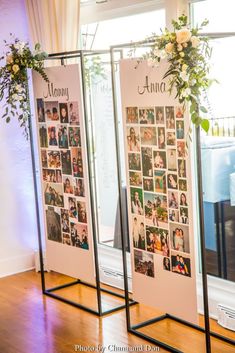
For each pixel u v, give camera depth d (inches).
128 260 205.3
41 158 190.5
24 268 230.5
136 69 151.3
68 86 172.4
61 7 196.7
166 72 138.9
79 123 171.5
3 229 224.5
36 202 197.9
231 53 166.4
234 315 164.6
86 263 182.5
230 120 169.6
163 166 149.6
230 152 171.8
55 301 195.5
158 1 181.5
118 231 213.0
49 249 197.9
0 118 219.3
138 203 159.6
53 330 172.7
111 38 202.2
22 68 181.3
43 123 185.8
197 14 173.6
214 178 177.9
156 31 186.9
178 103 141.6
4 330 174.9
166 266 155.1
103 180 215.3
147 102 150.2
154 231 156.6
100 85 208.8
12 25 218.5
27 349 161.6
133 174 159.0
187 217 145.7
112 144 210.8
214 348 154.2
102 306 188.1
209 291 174.4
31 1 212.8
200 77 132.7
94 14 204.8
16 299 199.2
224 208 177.9
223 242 180.4
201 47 140.3
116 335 166.7
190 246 146.7
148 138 152.1
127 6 190.2
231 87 167.8
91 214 175.3
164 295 157.8
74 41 198.4
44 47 210.7
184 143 142.4
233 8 164.9
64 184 183.6
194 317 149.6
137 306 186.9
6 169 223.0
